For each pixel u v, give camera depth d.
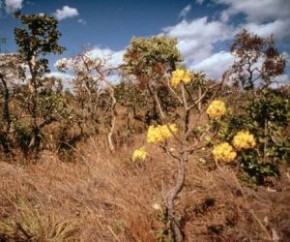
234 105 9.18
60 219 4.70
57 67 10.14
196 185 5.23
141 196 5.05
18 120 9.21
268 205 4.20
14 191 5.61
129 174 6.19
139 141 9.23
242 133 3.50
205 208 4.64
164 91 11.09
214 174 5.36
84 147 8.75
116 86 12.32
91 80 10.80
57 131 10.10
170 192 4.09
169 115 11.17
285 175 5.25
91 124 10.98
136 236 4.22
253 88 11.38
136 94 13.47
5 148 8.57
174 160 5.98
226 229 4.14
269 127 6.39
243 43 12.16
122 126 11.19
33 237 4.30
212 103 3.47
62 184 5.99
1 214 5.00
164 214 4.15
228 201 4.56
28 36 9.05
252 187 4.90
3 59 9.05
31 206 5.06
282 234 3.71
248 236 3.83
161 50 10.62
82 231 4.54
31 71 9.24
